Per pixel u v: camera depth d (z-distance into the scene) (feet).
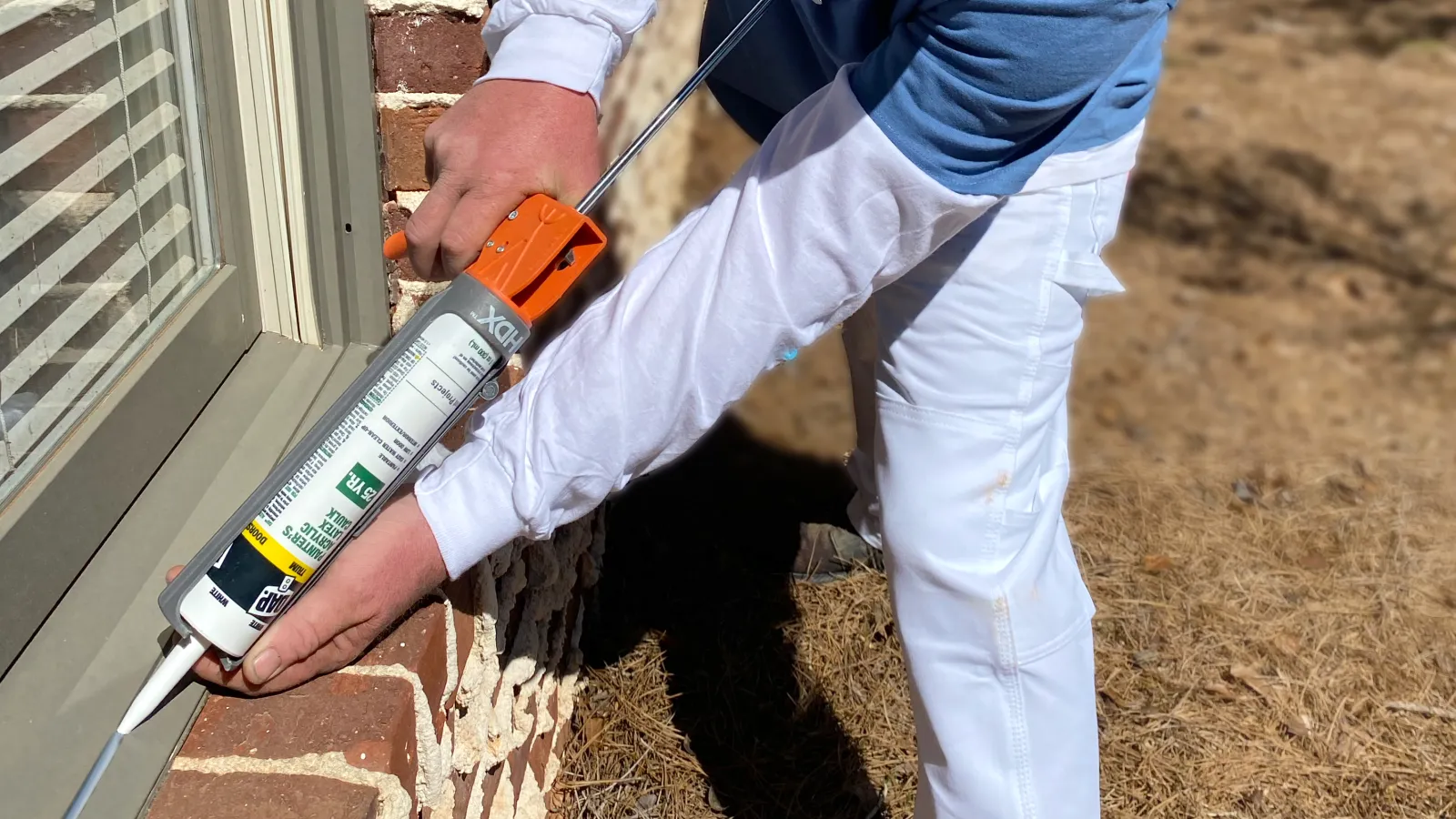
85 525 3.58
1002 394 3.84
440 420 3.21
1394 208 12.39
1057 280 3.77
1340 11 17.21
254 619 3.11
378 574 3.36
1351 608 7.30
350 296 4.97
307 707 3.31
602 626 6.79
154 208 4.11
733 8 4.42
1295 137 13.74
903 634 4.15
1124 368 9.93
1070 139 3.64
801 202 3.29
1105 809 5.95
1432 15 17.01
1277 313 10.75
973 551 3.92
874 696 6.46
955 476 3.91
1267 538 7.91
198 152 4.37
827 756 6.11
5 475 3.31
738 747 6.14
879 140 3.14
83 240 3.68
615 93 8.41
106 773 3.00
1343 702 6.63
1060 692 4.06
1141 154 13.30
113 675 3.31
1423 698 6.70
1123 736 6.34
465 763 4.06
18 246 3.38
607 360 3.51
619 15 3.54
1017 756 4.05
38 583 3.34
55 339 3.55
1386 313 10.77
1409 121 14.15
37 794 2.95
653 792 5.89
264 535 3.07
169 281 4.23
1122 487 8.38
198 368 4.33
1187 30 16.63
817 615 6.93
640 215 9.03
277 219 4.71
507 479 3.56
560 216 3.23
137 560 3.67
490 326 3.17
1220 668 6.82
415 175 4.89
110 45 3.78
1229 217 12.21
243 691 3.31
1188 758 6.24
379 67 4.69
